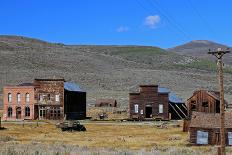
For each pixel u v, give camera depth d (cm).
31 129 8356
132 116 10956
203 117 6109
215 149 5034
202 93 8619
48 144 5503
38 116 10875
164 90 11231
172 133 7694
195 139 6000
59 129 8438
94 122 9938
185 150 4697
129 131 8094
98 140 6625
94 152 4066
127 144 6041
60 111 10775
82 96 11650
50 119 10769
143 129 8406
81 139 6788
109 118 11394
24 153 3747
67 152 3994
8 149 4009
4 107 11006
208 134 5959
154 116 10875
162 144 6056
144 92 10956
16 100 10975
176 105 10919
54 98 10812
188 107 8725
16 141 6172
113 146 5656
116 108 14012
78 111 11406
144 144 6038
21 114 10919
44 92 10875
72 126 8094
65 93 10825
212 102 8531
